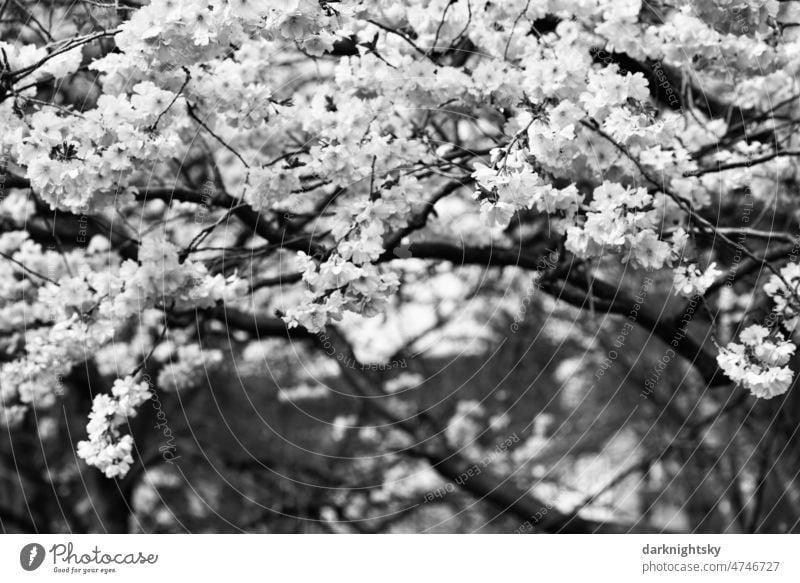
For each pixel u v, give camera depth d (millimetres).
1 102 3430
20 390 4938
